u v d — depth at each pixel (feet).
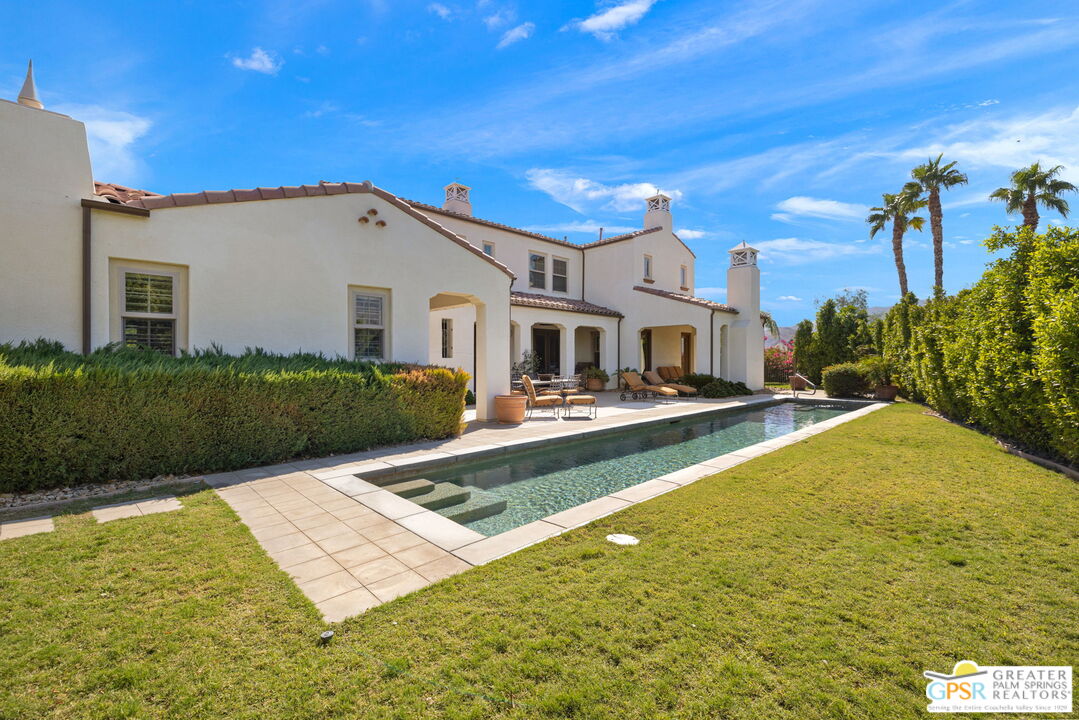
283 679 7.29
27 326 18.51
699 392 57.93
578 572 10.77
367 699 6.89
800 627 8.53
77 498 16.19
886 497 16.29
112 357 18.72
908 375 50.06
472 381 51.49
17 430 15.74
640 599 9.53
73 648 7.97
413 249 30.78
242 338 23.72
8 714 6.55
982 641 8.11
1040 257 21.67
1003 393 24.18
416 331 30.94
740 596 9.63
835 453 23.84
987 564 11.03
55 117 19.27
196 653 7.90
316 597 9.78
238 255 23.63
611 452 28.71
